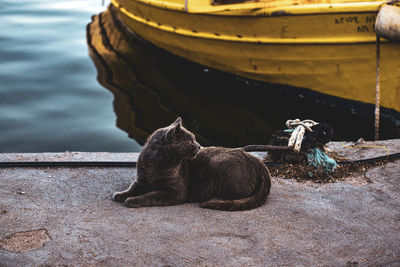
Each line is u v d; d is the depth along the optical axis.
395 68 7.70
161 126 8.27
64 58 11.25
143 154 3.57
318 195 3.96
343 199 3.90
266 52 8.86
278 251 3.14
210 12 8.81
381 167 4.50
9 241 3.11
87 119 8.41
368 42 7.64
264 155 4.77
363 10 7.33
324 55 8.23
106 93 9.51
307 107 9.23
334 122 8.66
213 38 9.38
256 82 9.80
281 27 8.25
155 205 3.64
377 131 7.62
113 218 3.45
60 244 3.10
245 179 3.66
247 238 3.26
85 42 12.42
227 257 3.05
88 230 3.28
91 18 14.67
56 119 8.38
